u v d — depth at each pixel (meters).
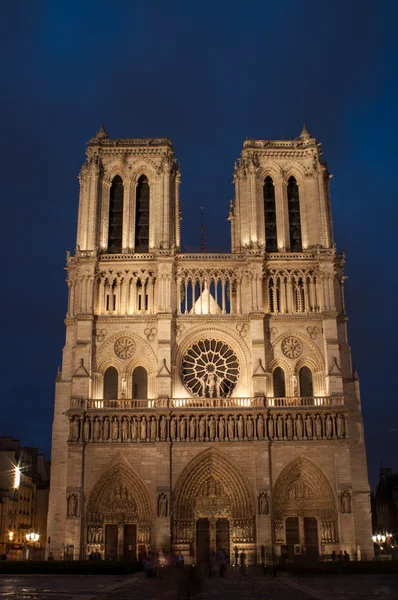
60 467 98.56
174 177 113.81
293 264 107.31
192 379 103.19
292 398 99.81
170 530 92.94
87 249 106.69
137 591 49.47
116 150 113.19
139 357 102.88
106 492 96.38
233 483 96.38
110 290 105.75
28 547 118.56
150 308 104.94
